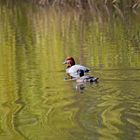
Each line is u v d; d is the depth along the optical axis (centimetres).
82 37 4553
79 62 3192
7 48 3903
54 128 1789
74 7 8319
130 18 6394
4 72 2916
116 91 2298
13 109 2098
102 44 4050
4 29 5331
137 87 2369
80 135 1694
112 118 1858
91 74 2722
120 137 1648
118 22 5934
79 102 2138
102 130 1720
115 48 3803
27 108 2102
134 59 3216
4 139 1711
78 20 6303
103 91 2311
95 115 1912
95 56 3428
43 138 1697
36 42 4238
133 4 7925
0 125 1869
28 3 9212
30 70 2953
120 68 2869
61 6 8544
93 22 6006
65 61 3047
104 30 5116
